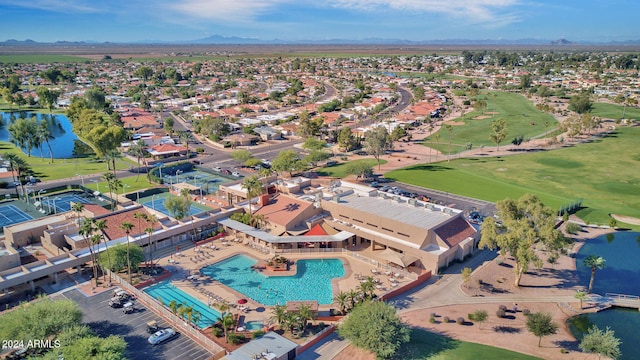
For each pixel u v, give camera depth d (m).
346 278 102.06
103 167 197.50
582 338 79.75
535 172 185.88
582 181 173.50
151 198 159.62
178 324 82.81
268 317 86.19
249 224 126.06
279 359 71.56
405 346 76.38
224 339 79.00
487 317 86.44
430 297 93.88
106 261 99.19
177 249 116.00
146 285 97.81
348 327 75.19
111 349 66.62
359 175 175.25
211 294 94.75
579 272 105.69
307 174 185.75
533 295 94.75
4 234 116.56
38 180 175.12
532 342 78.69
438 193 159.88
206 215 128.50
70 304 78.44
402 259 103.38
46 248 112.62
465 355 73.75
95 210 127.62
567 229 126.12
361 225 120.62
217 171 189.88
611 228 130.50
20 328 72.50
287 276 102.94
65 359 64.44
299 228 122.62
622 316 87.75
